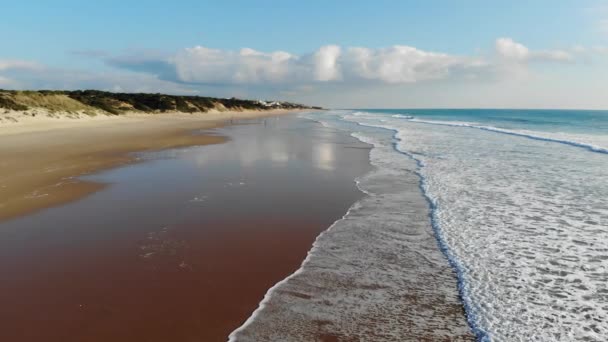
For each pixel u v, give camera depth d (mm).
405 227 8578
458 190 11938
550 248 7270
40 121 36344
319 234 8117
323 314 5078
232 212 9508
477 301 5418
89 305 5215
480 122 59719
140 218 8938
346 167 16094
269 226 8555
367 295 5602
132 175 13812
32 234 7840
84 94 63219
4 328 4668
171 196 10898
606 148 22031
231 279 6051
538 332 4676
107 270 6273
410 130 39719
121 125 40688
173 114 70688
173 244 7430
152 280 5961
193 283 5895
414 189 12195
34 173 13727
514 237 7863
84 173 14039
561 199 10766
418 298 5520
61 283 5816
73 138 25656
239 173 14367
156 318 4926
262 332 4656
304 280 6055
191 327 4742
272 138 28969
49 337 4508
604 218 9047
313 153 20219
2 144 21203
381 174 14617
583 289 5719
